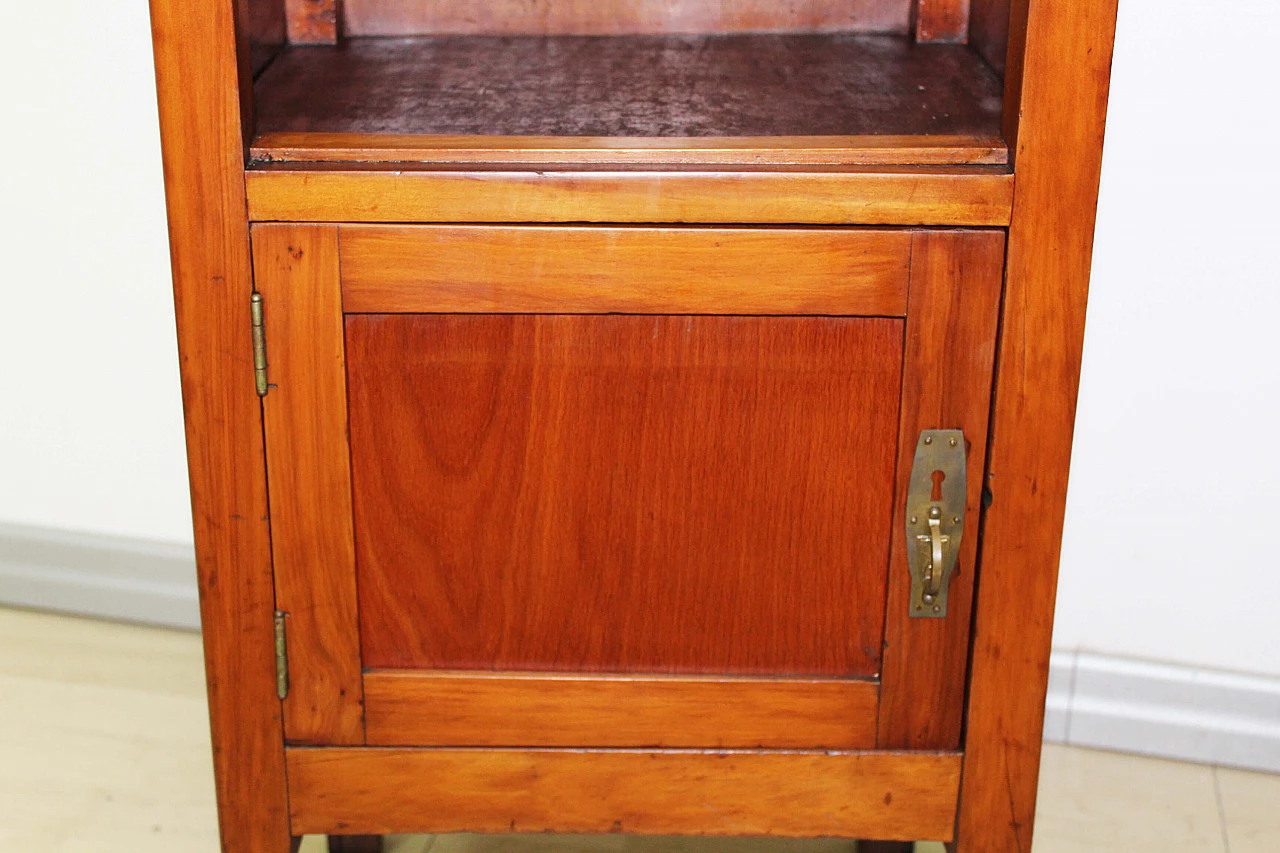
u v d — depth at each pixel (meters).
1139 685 1.52
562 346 0.83
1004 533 0.85
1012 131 0.79
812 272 0.81
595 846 1.33
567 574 0.87
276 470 0.85
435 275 0.81
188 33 0.77
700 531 0.86
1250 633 1.50
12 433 1.71
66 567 1.73
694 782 0.91
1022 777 0.90
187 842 1.32
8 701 1.55
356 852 1.30
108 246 1.61
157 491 1.70
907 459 0.84
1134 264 1.42
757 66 1.03
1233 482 1.46
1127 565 1.51
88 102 1.56
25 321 1.66
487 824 0.92
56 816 1.35
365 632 0.89
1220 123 1.36
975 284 0.80
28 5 1.53
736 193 0.79
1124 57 1.36
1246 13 1.33
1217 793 1.45
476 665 0.89
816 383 0.83
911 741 0.90
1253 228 1.39
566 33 1.14
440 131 0.84
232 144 0.79
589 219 0.80
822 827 0.92
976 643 0.87
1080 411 1.47
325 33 1.10
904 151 0.80
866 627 0.88
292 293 0.81
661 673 0.89
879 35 1.13
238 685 0.89
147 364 1.65
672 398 0.83
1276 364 1.42
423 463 0.85
